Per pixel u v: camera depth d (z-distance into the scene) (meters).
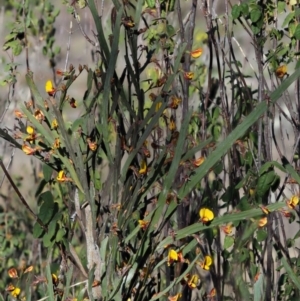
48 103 4.92
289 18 5.78
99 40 4.73
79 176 4.79
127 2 5.08
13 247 8.05
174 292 5.61
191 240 5.36
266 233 5.63
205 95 6.52
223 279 5.83
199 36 7.48
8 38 6.79
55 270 5.79
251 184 5.45
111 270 4.81
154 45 5.93
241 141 5.71
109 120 4.87
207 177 5.80
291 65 7.10
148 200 5.12
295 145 5.78
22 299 5.34
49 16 8.09
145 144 4.88
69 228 5.19
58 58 8.45
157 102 4.72
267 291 5.71
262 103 4.58
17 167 8.97
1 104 7.73
